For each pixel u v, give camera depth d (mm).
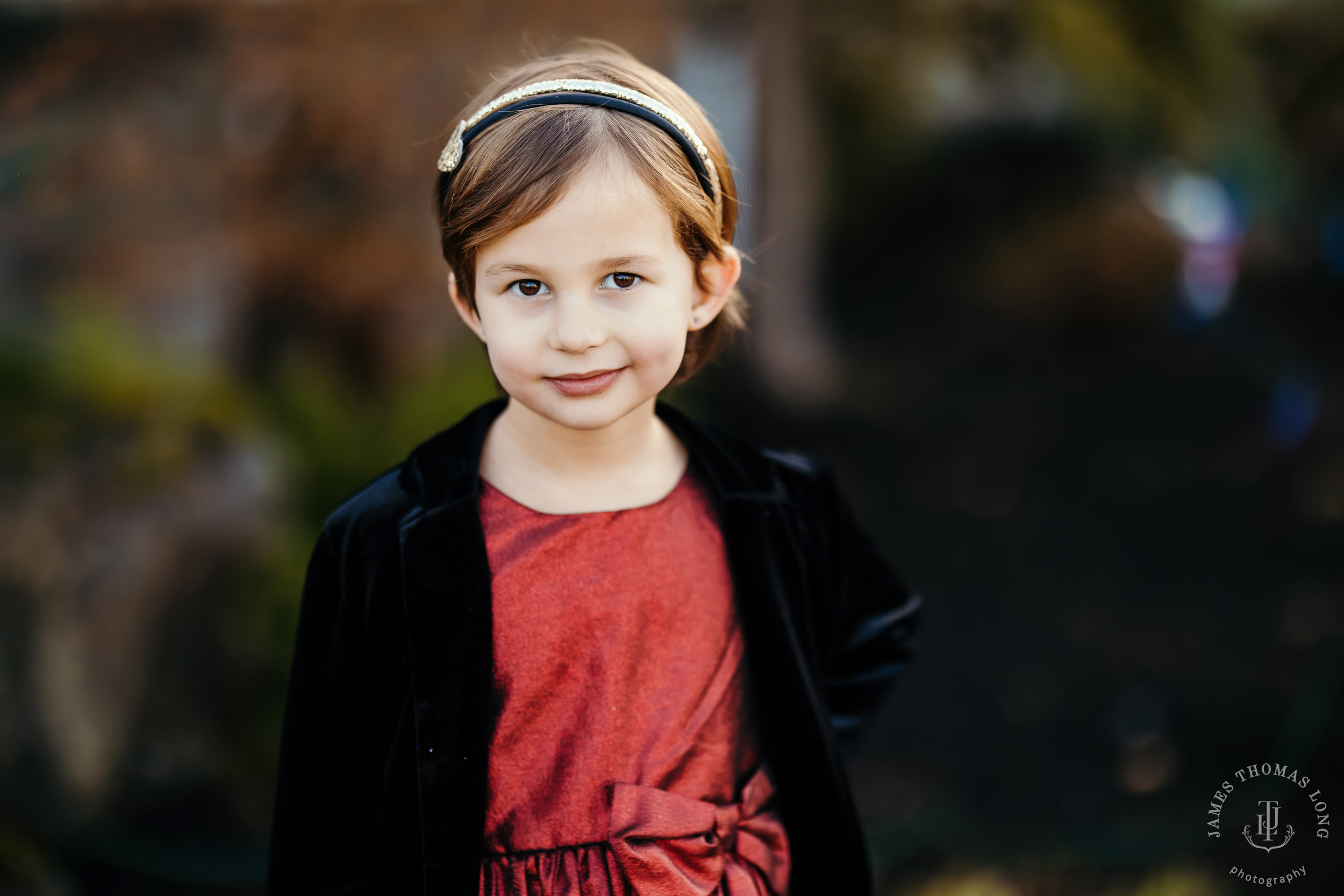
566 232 928
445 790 1027
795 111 6504
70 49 3990
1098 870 3285
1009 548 5461
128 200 4109
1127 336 7680
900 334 7934
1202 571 5113
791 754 1167
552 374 966
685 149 1007
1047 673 4465
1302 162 7594
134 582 3184
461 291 1054
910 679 4500
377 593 1078
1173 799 3607
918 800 3732
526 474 1104
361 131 4219
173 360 3820
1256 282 8180
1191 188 8055
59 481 3207
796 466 1287
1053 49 4992
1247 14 5820
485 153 962
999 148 8578
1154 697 4230
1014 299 7918
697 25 6402
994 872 3309
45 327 3662
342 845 1158
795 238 6688
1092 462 6227
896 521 5754
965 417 6812
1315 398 6672
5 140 4004
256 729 3383
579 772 1059
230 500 3428
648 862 1033
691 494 1158
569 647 1064
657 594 1099
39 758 3057
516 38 4305
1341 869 3152
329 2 4086
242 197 4191
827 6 5750
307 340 4449
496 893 1052
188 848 3139
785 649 1146
